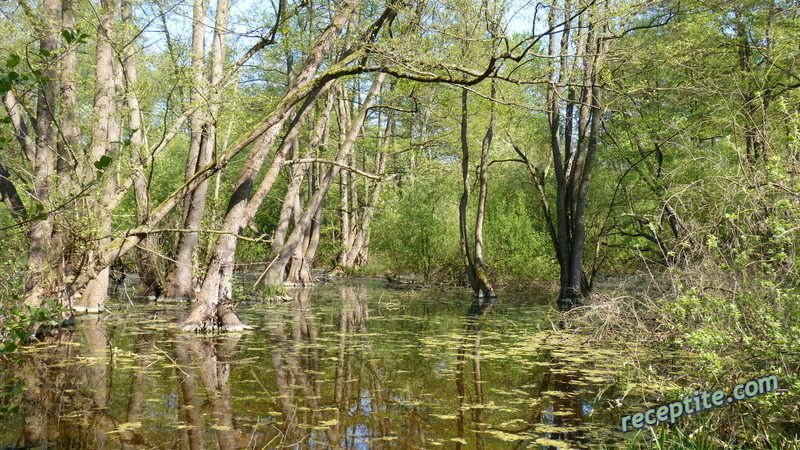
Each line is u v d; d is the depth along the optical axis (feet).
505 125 61.52
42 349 25.58
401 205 77.15
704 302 15.12
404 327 35.45
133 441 14.39
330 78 29.66
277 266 52.49
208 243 49.24
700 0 41.27
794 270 13.29
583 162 52.85
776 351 13.66
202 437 14.80
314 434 15.30
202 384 20.12
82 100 34.78
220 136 52.70
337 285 73.41
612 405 18.35
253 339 29.66
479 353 26.96
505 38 26.71
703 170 32.76
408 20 28.94
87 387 19.40
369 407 17.95
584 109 52.24
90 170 27.86
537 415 17.43
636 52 39.06
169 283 46.75
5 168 32.12
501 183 73.05
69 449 13.74
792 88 35.32
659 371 21.44
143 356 24.47
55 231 28.43
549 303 52.21
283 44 34.27
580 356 26.40
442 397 19.31
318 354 26.03
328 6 31.55
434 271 74.23
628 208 52.24
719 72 41.34
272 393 19.21
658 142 44.09
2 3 31.73
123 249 29.60
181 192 29.48
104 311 39.27
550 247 65.62
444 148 88.22
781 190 14.02
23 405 17.24
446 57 28.68
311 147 59.62
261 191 33.53
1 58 29.53
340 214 94.43
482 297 56.44
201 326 32.17
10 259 24.04
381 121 99.76
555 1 28.94
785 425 14.93
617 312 26.89
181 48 36.45
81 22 31.55
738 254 14.71
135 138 40.68
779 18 39.86
